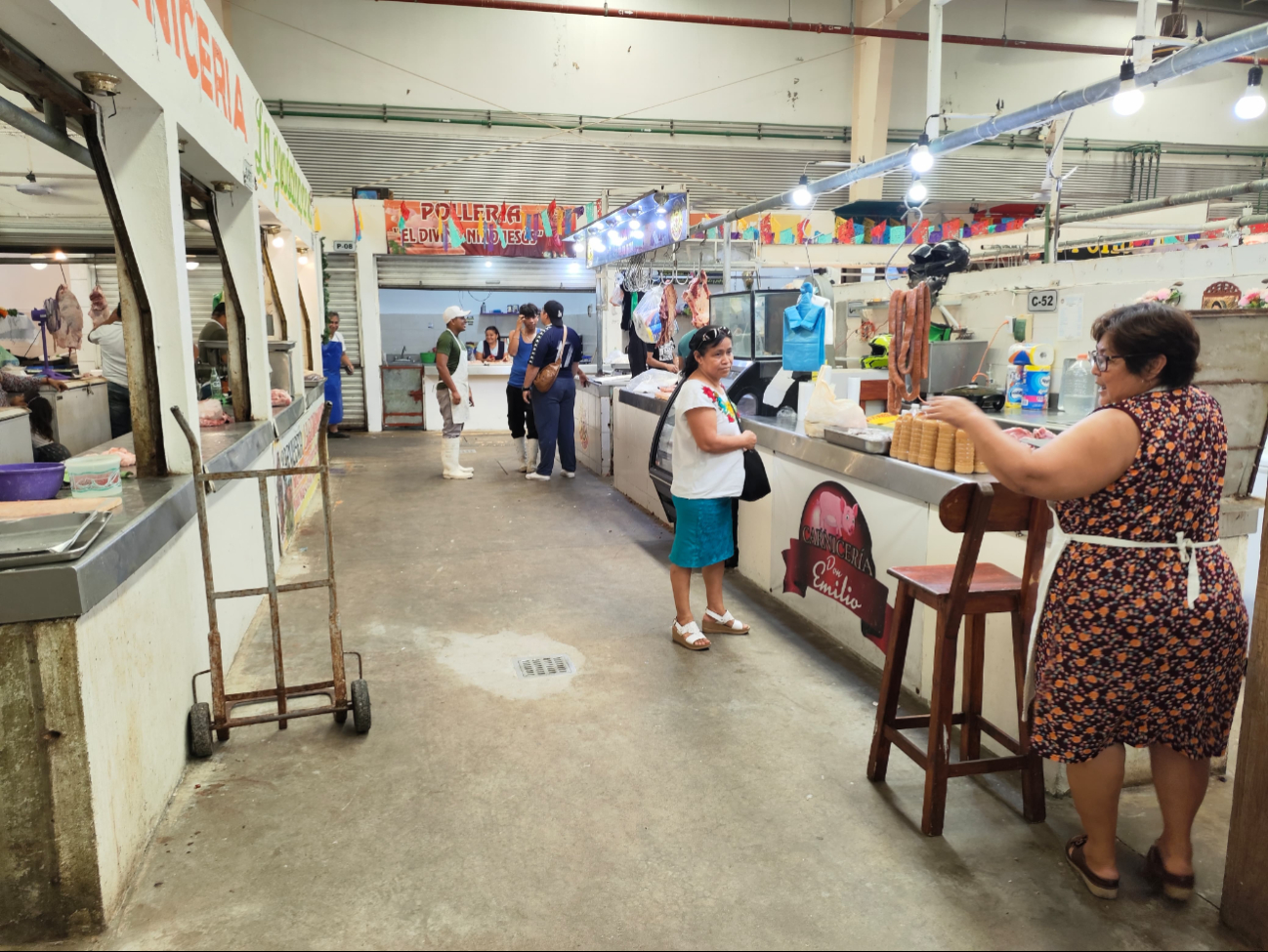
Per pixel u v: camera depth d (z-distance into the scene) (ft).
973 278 15.98
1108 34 43.73
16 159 14.43
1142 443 5.69
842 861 7.00
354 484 24.22
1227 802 8.02
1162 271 13.29
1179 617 5.81
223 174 12.98
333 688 9.16
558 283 38.81
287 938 6.06
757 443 14.32
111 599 6.66
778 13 41.19
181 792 8.02
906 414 10.48
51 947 5.99
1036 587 7.22
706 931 6.16
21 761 5.82
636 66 40.47
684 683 10.63
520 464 27.84
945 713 7.26
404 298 39.99
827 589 12.26
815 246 33.60
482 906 6.40
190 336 9.45
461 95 38.99
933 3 16.01
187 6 10.38
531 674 10.87
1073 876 6.84
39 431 14.39
